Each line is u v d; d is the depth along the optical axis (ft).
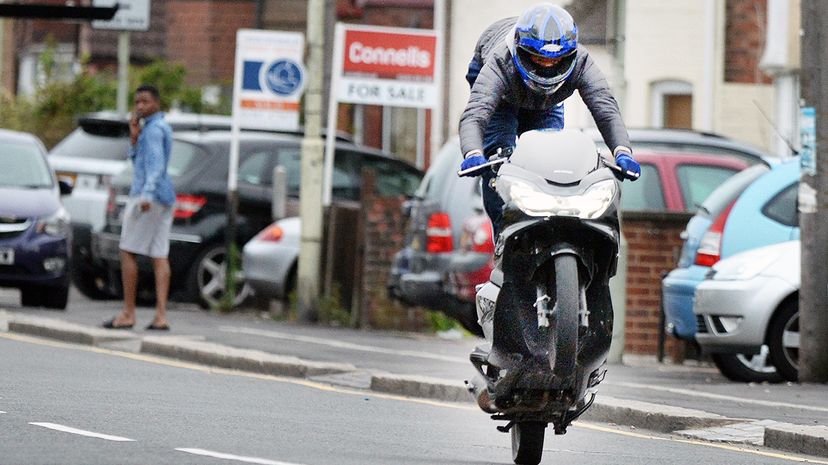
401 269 158.71
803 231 119.24
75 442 74.84
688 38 241.35
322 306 174.81
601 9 144.87
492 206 73.77
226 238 183.32
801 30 120.78
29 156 179.93
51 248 170.60
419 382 109.91
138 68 330.75
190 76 344.28
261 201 187.83
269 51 186.29
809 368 119.34
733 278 122.42
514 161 70.33
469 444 84.23
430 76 184.75
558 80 70.95
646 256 152.76
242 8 344.08
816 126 119.44
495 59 72.02
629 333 153.38
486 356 71.97
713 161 156.15
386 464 72.95
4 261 168.14
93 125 203.51
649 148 157.99
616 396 107.45
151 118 145.18
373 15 302.45
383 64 184.03
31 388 98.99
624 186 154.71
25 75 379.35
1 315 155.22
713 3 238.07
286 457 73.26
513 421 74.90
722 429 94.12
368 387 114.01
